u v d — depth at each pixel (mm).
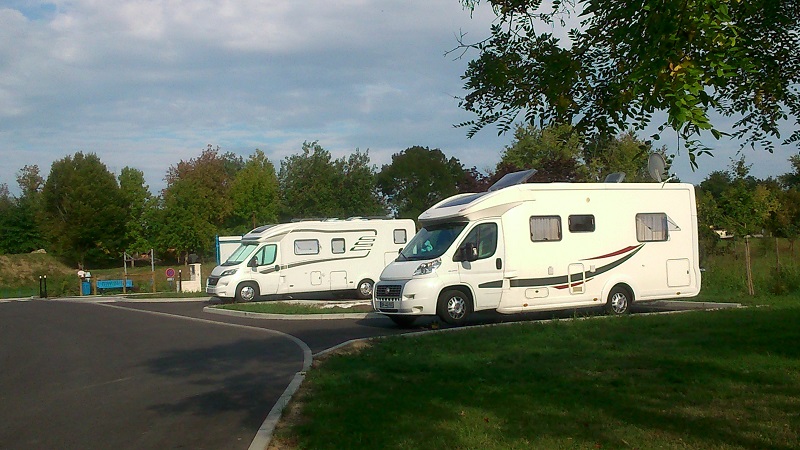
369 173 48031
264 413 8133
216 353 13164
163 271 55062
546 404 7613
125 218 59969
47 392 10102
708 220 21250
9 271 55875
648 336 11914
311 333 15461
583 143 6406
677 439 6238
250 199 54812
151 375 11109
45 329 19766
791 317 13336
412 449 6207
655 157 9547
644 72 4781
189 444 6949
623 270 16547
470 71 6316
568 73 5969
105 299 33312
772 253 25062
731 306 16766
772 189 24562
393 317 16078
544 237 15945
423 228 16750
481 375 9250
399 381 9117
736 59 4957
